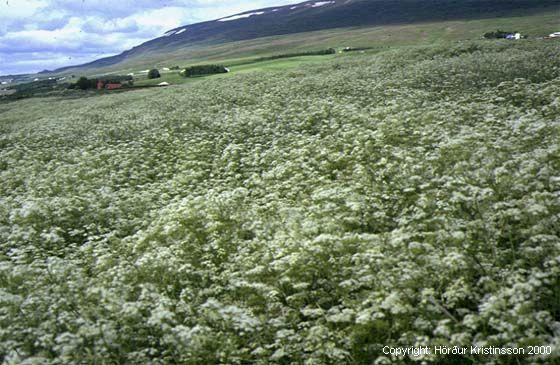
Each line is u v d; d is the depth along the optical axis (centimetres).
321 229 939
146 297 779
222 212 1149
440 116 1616
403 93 2236
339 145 1558
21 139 2880
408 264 727
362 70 3425
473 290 692
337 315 657
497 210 858
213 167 1681
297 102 2438
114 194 1480
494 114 1570
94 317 772
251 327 674
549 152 947
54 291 863
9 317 781
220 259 980
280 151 1619
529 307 596
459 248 756
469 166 1051
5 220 1411
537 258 715
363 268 768
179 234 1084
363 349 657
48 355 697
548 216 777
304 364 646
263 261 855
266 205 1155
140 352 678
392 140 1487
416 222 920
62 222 1330
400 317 668
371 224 977
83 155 2067
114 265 995
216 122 2352
